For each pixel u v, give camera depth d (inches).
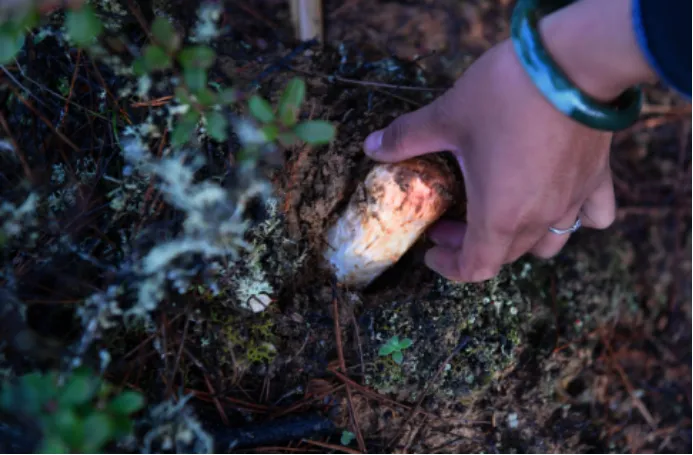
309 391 16.3
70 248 14.8
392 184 15.5
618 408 19.5
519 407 18.0
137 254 14.8
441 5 20.5
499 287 17.6
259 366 16.1
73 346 14.2
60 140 15.7
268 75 16.9
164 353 15.0
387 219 15.6
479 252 14.8
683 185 21.2
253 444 15.6
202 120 15.3
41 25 15.0
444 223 16.4
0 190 15.2
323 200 16.3
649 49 12.4
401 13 20.3
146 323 14.9
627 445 19.3
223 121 14.2
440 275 16.9
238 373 16.0
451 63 20.2
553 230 15.5
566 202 14.4
